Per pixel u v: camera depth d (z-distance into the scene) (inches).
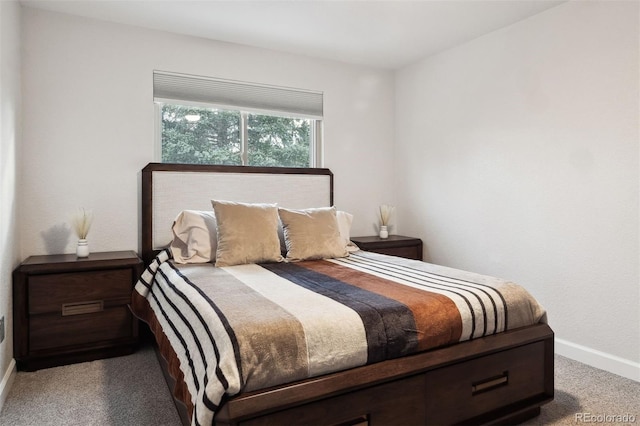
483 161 135.1
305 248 115.3
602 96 102.7
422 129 160.1
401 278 90.1
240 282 86.4
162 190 126.9
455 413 70.3
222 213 110.3
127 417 79.9
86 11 117.0
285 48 146.5
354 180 165.6
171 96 132.0
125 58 125.6
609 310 102.5
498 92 129.5
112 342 109.6
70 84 118.9
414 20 122.5
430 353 68.2
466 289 78.7
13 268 100.9
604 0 101.9
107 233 124.0
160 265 111.3
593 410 82.8
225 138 144.6
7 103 94.3
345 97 162.9
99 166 122.8
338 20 122.6
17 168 106.6
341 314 64.6
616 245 100.9
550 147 114.8
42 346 102.3
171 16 120.2
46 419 79.0
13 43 101.5
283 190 146.5
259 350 56.5
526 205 121.7
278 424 55.2
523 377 77.8
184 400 62.7
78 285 105.9
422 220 160.7
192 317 69.2
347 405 60.4
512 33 125.0
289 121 156.5
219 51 138.9
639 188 96.4
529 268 121.3
